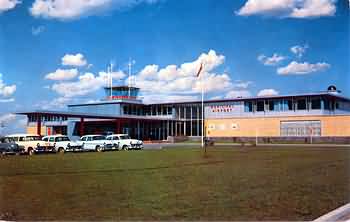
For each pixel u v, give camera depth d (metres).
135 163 23.78
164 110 75.44
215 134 69.81
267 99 65.06
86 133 71.81
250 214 10.51
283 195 12.96
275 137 63.16
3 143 36.19
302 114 61.53
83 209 11.01
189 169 20.25
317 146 45.56
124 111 71.19
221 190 13.74
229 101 68.94
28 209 11.04
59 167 21.31
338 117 58.22
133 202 11.82
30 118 73.81
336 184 15.22
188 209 10.99
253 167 21.25
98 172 18.84
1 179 16.39
